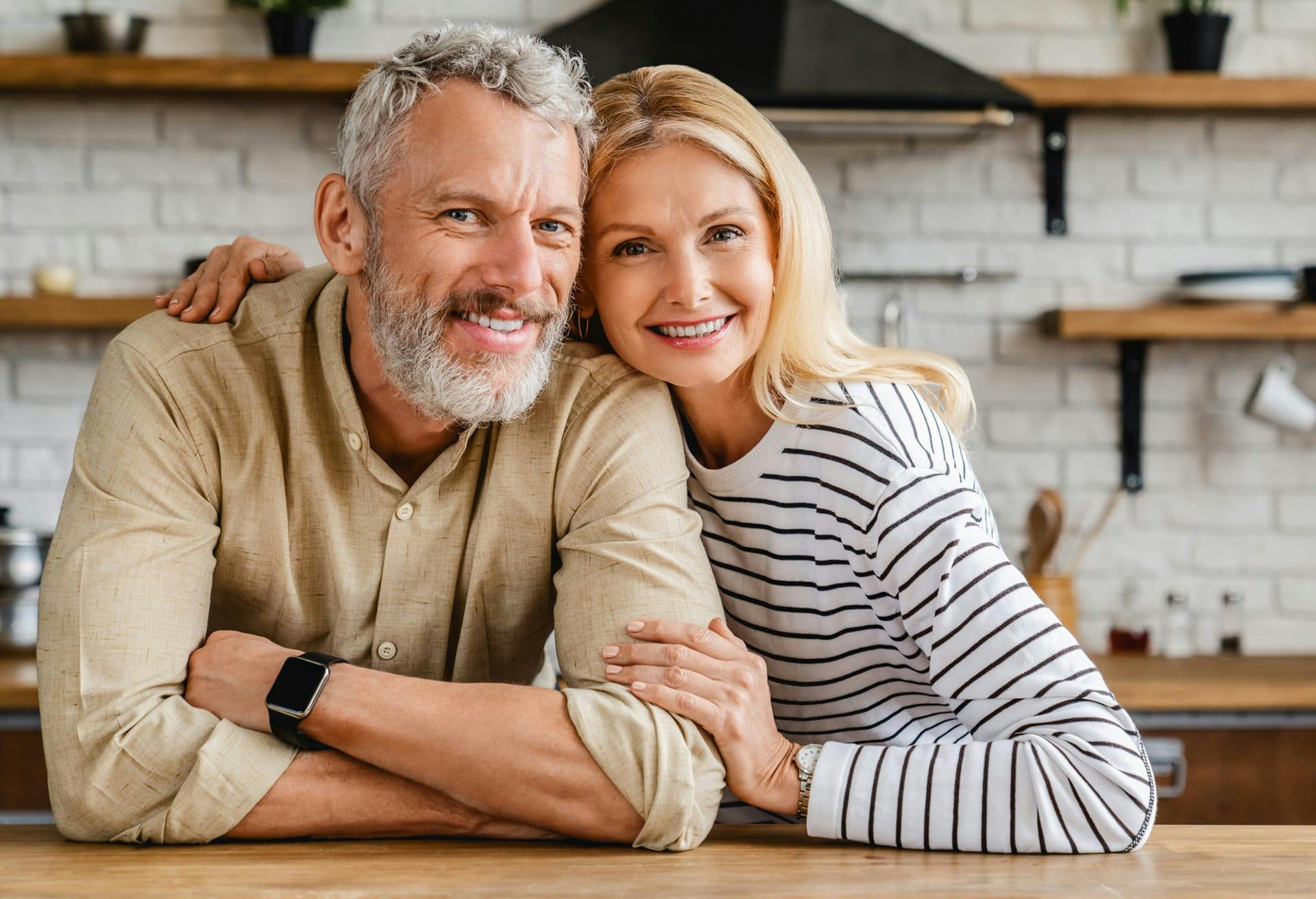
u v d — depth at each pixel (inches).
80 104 111.1
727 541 52.2
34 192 111.3
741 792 42.9
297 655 43.3
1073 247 113.7
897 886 36.5
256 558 48.7
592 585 46.1
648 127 47.8
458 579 49.8
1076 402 113.7
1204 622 112.0
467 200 44.4
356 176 46.6
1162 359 114.0
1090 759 41.3
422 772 41.4
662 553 46.4
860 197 113.0
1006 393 113.7
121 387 46.9
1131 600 111.7
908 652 49.6
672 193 47.4
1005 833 41.2
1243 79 106.1
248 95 110.9
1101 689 43.3
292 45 105.7
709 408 52.1
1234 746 94.4
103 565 43.7
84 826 41.6
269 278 52.7
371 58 111.0
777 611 51.9
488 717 41.6
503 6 111.9
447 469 48.2
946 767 42.2
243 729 42.1
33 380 111.5
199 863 38.9
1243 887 36.5
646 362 49.4
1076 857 40.6
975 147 113.1
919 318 113.7
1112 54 112.9
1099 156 113.7
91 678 42.3
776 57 96.2
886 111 97.0
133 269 111.6
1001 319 113.7
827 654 51.9
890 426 48.1
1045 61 112.6
